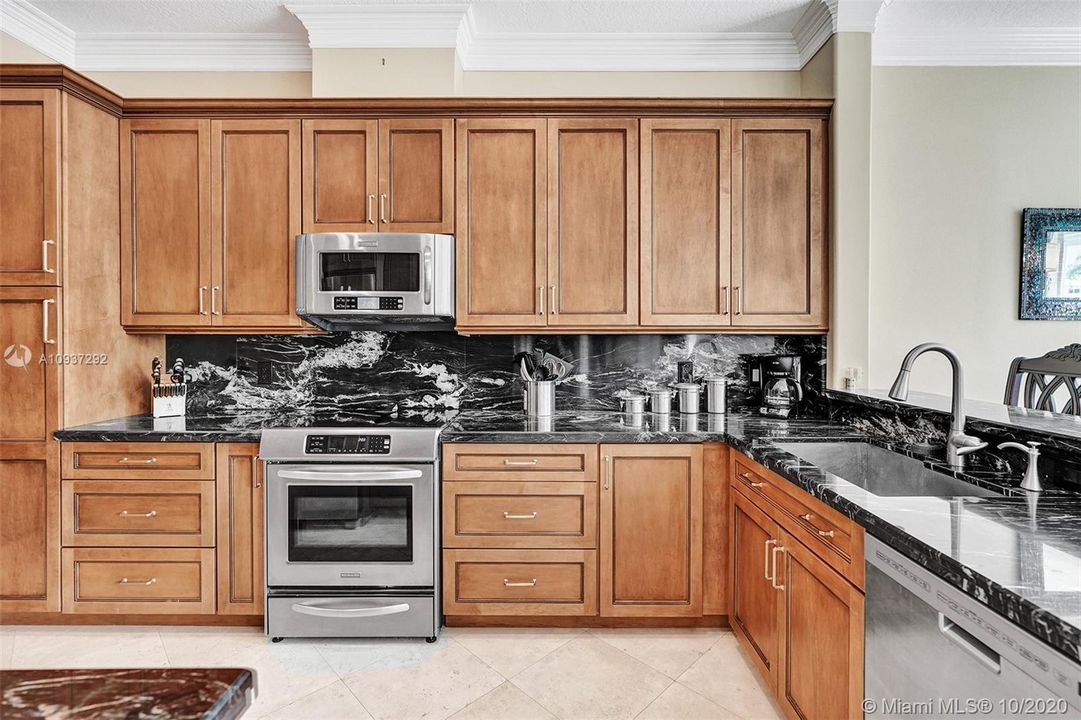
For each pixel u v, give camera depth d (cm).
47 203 227
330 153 253
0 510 230
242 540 231
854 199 251
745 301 255
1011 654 83
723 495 229
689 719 180
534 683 199
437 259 246
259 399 289
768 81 289
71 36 275
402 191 254
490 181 254
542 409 263
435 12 258
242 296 254
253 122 253
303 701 190
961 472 160
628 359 289
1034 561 95
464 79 289
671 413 278
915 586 106
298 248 247
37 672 62
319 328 262
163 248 255
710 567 230
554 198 253
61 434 228
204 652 219
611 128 253
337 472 225
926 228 286
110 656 215
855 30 250
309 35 264
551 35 281
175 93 287
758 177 254
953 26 273
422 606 226
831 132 254
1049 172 284
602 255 255
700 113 254
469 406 289
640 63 288
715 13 264
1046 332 286
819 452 213
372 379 290
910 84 284
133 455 230
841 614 136
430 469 227
